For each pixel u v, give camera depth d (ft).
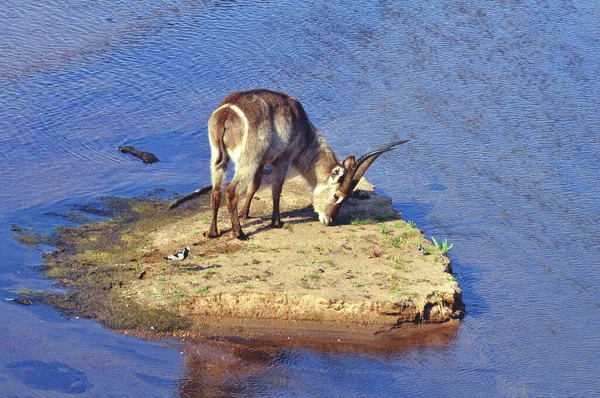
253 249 119.85
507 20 242.78
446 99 189.67
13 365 90.94
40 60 186.09
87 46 197.57
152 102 174.19
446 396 95.45
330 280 111.86
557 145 171.22
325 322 106.73
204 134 164.25
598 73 208.13
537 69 208.74
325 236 125.59
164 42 205.57
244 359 98.99
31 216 127.54
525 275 126.41
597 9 255.50
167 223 129.39
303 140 126.82
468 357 104.06
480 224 141.08
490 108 186.39
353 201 139.33
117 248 120.26
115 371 92.84
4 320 99.45
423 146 167.84
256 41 213.66
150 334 101.71
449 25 237.04
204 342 101.50
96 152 151.64
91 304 105.81
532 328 112.47
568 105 189.88
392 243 124.47
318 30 225.97
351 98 186.60
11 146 149.07
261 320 106.42
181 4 236.43
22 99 167.22
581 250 134.82
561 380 101.30
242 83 187.73
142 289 108.88
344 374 97.96
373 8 247.91
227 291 107.24
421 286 112.06
